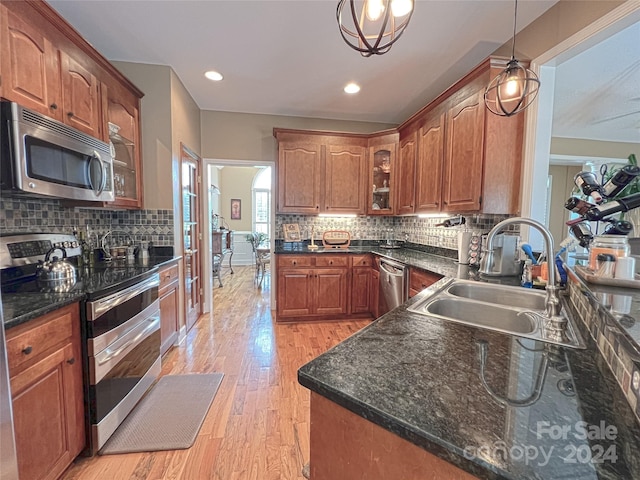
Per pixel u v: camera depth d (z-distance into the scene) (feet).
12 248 5.38
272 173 12.98
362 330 3.36
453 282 6.00
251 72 9.27
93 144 6.30
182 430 5.82
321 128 13.25
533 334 3.25
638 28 6.51
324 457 2.46
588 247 4.90
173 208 9.23
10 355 3.59
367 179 12.52
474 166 7.28
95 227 8.43
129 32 7.32
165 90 8.97
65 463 4.51
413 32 7.11
